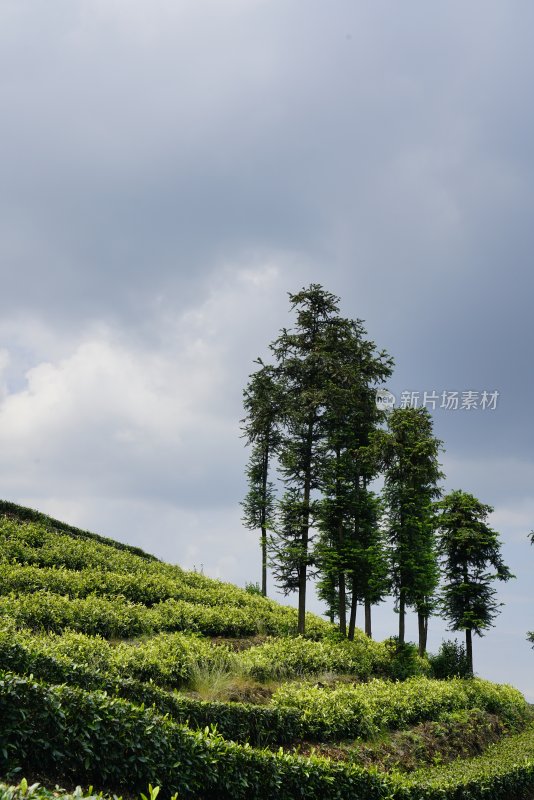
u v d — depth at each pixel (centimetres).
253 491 3697
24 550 2319
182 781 834
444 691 2070
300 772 1016
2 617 1521
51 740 753
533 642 2642
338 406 2666
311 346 2783
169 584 2502
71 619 1683
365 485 3000
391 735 1574
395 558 2697
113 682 989
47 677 927
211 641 2033
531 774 1580
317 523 2619
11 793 488
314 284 2809
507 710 2397
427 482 2953
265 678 1670
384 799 1120
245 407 3628
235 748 936
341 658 2091
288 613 2727
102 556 2597
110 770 781
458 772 1404
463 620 2803
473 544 2844
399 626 2609
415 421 3081
